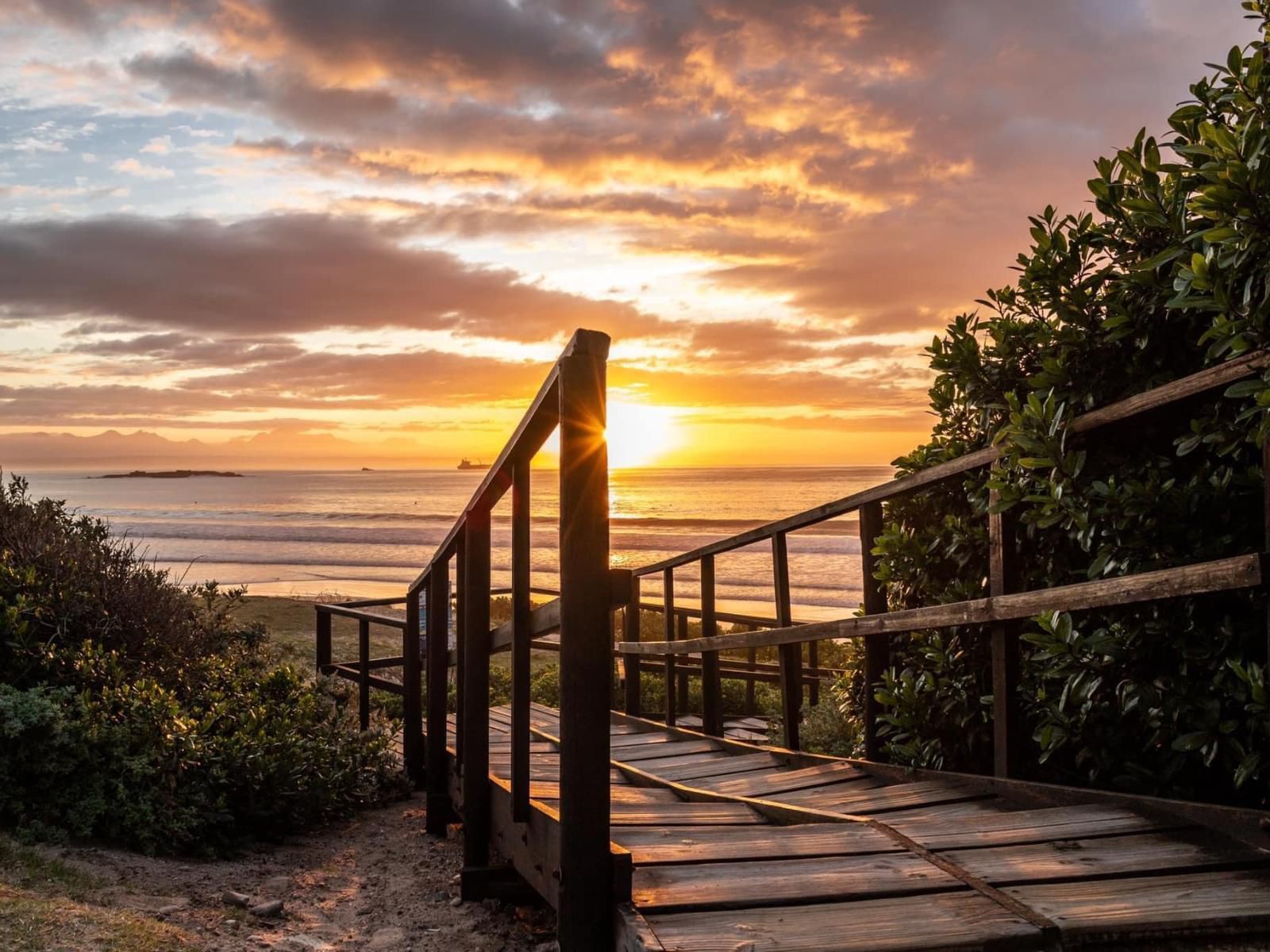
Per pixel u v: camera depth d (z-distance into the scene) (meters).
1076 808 3.25
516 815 3.27
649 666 11.04
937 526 4.62
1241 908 2.29
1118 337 3.43
